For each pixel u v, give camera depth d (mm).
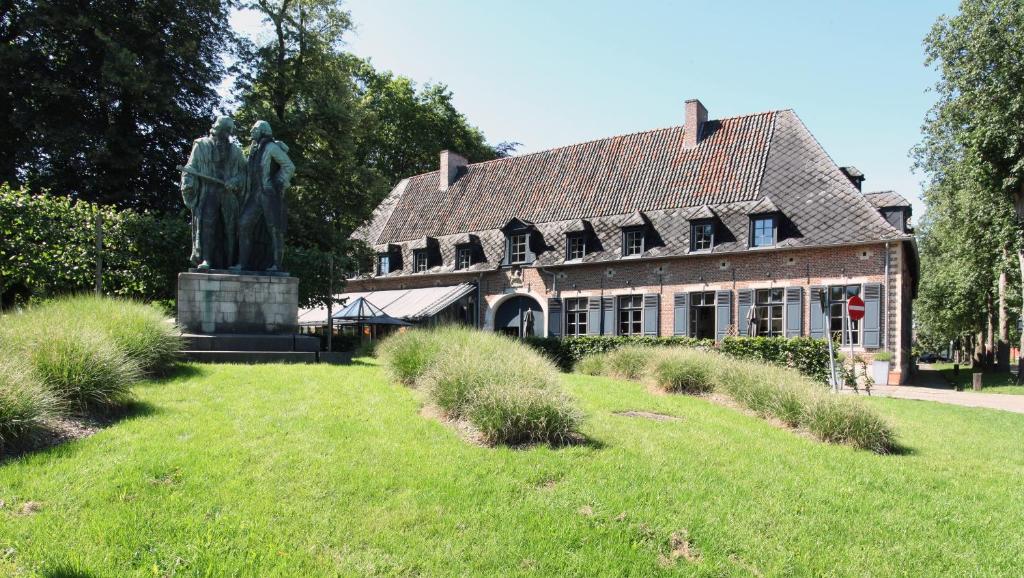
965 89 23594
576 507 5598
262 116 21016
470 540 4852
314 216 23000
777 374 11586
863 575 4973
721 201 27344
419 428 7465
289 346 12977
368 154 40875
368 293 36250
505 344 12180
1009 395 20531
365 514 5102
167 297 17953
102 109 20141
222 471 5637
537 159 35125
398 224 37125
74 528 4500
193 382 9078
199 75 21422
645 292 27906
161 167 21672
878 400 15414
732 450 7883
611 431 8148
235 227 13555
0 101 18984
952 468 8336
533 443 7281
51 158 19625
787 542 5391
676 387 12422
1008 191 23312
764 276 25328
